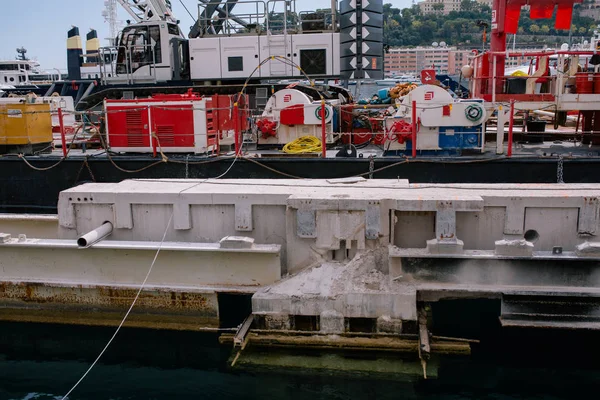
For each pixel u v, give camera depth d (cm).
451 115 878
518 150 938
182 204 636
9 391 541
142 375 564
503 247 564
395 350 562
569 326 561
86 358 604
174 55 1543
